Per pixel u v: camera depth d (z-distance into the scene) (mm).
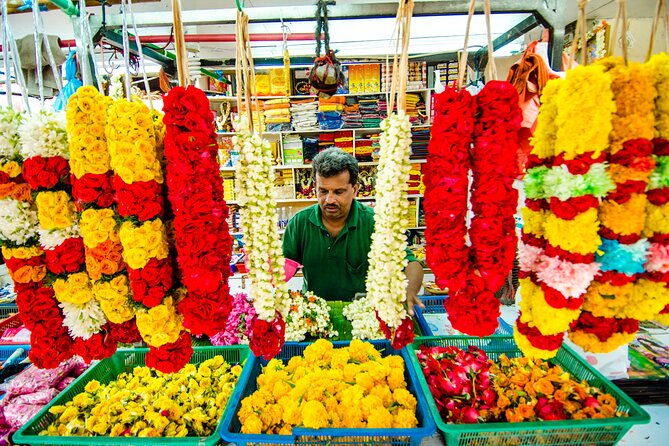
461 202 820
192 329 858
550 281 824
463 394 1135
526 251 903
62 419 1070
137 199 827
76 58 1542
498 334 1527
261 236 908
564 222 794
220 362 1337
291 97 4285
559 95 790
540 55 1212
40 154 848
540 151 861
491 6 1508
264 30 3199
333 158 1748
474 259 860
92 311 917
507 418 1035
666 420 1198
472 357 1262
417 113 4199
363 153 4340
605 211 799
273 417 1050
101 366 1316
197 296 851
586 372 1221
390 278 986
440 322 1775
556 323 834
